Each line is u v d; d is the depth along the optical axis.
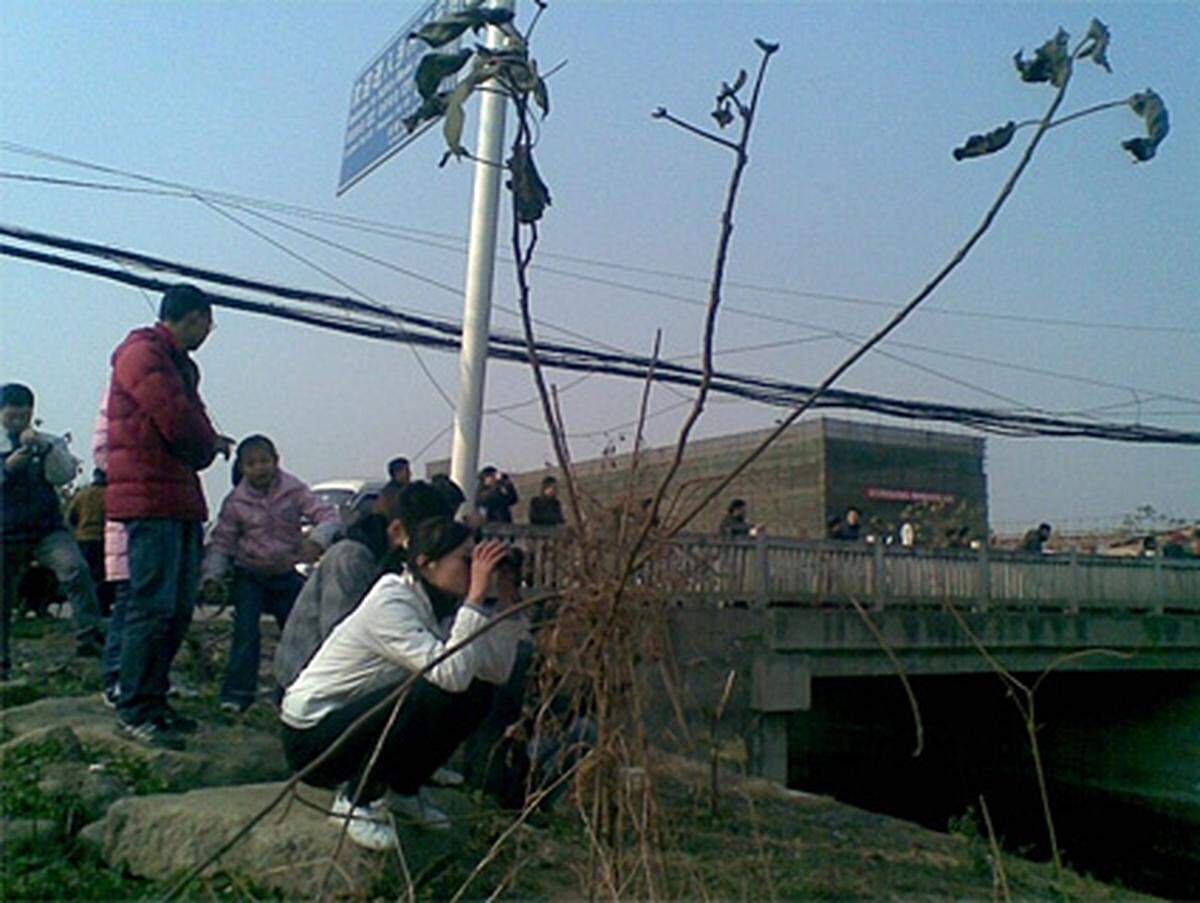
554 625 2.96
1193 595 17.70
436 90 2.46
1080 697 18.75
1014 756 18.67
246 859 3.43
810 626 12.60
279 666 4.76
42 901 3.21
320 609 4.73
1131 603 16.89
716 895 3.98
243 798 3.82
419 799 3.81
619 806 2.98
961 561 14.95
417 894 3.52
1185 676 17.30
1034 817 16.84
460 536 3.85
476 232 7.65
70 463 7.16
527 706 4.05
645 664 3.03
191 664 7.89
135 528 4.62
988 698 18.73
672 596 3.10
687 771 6.15
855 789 18.06
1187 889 13.23
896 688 18.05
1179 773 17.03
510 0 6.23
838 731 20.33
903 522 23.25
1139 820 17.02
